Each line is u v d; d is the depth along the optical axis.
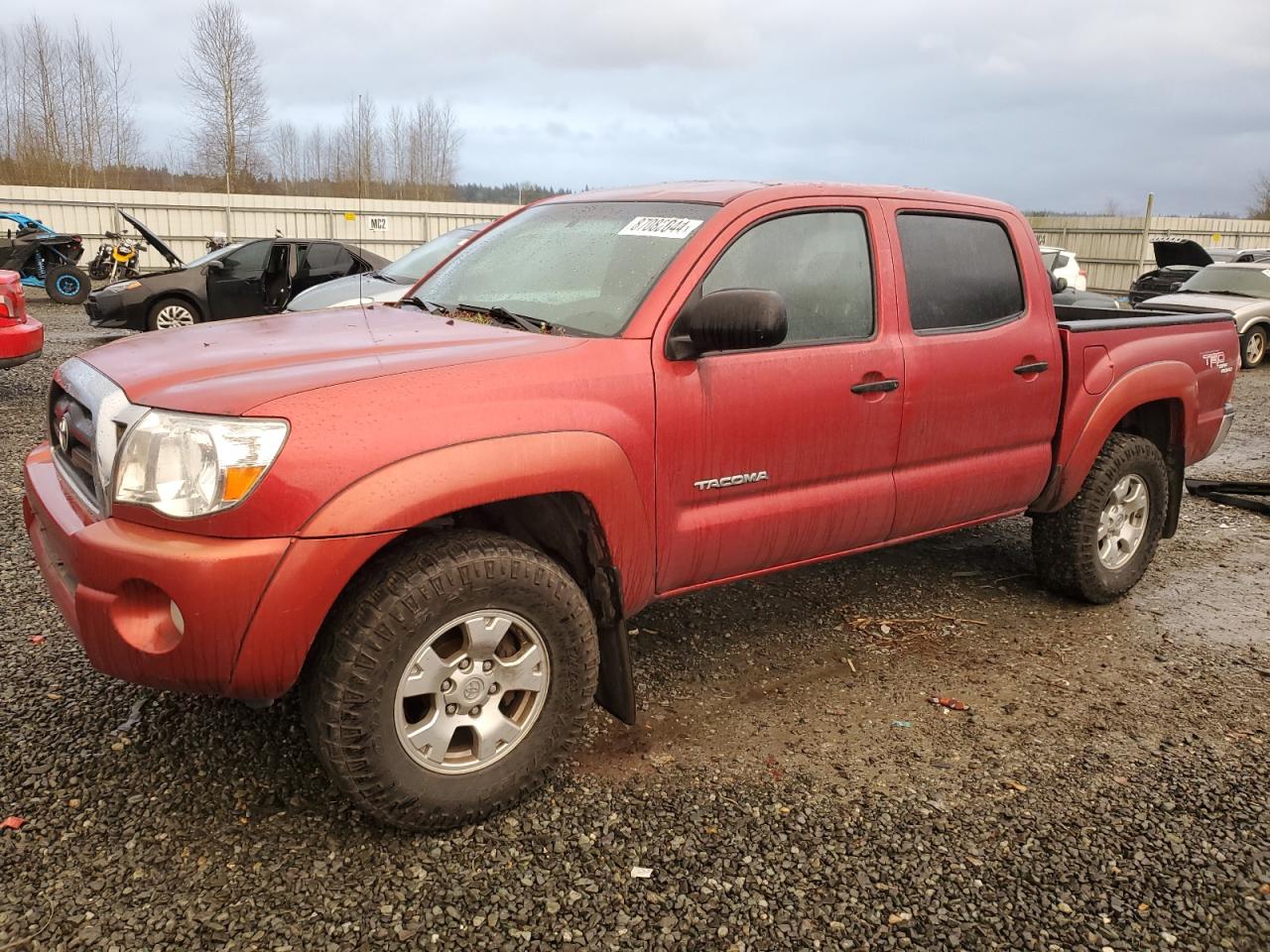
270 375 2.44
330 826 2.62
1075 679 3.71
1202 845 2.68
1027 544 5.31
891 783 2.95
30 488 2.87
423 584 2.38
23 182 35.41
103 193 24.64
